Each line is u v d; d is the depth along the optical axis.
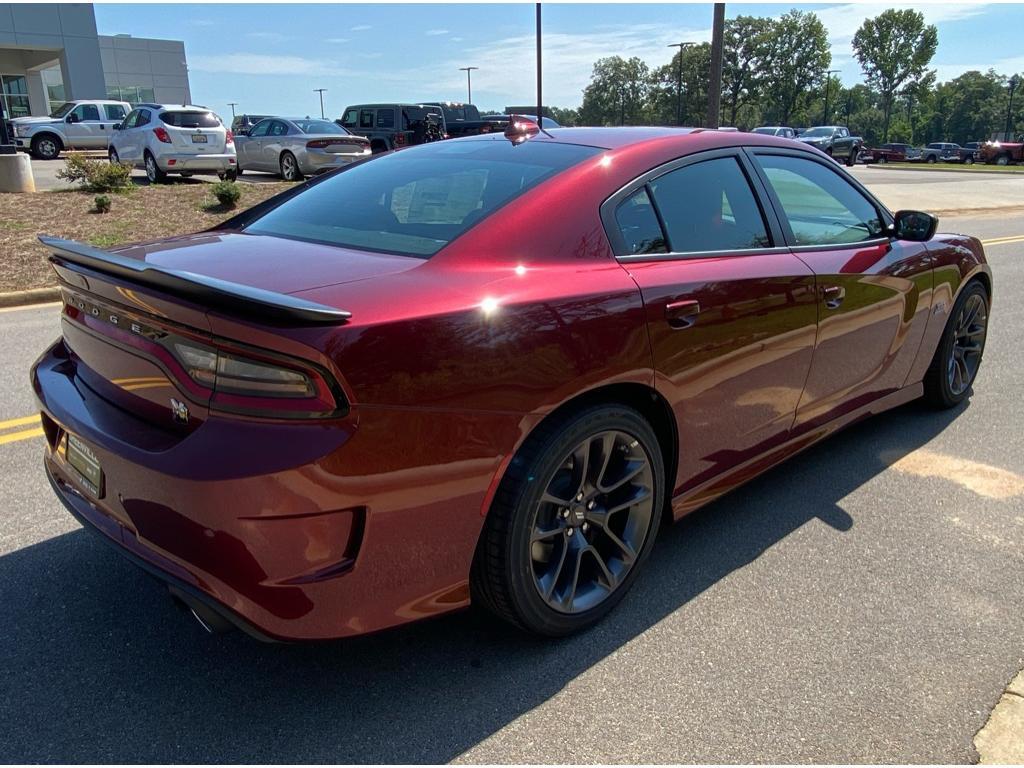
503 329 2.09
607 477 2.54
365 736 2.09
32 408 4.49
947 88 139.00
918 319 3.92
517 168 2.69
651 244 2.64
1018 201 20.31
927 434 4.27
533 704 2.21
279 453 1.79
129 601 2.67
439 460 2.00
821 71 110.12
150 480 1.93
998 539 3.15
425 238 2.41
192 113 15.77
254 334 1.80
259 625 1.90
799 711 2.18
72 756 1.99
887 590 2.79
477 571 2.28
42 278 8.24
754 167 3.15
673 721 2.15
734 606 2.69
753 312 2.82
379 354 1.87
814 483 3.67
